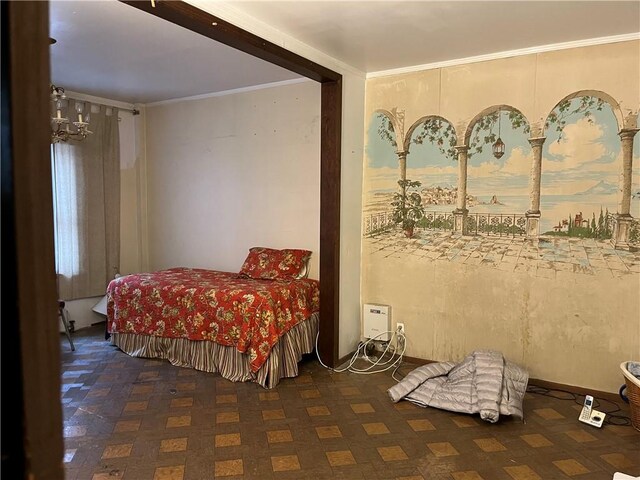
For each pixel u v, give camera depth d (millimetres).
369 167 3982
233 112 4641
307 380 3479
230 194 4746
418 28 2869
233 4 2504
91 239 4824
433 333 3775
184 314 3689
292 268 4094
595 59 3051
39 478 497
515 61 3311
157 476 2236
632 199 3006
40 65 476
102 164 4898
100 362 3838
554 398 3160
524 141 3324
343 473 2271
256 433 2662
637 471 2303
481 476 2254
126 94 4762
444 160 3646
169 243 5227
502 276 3463
